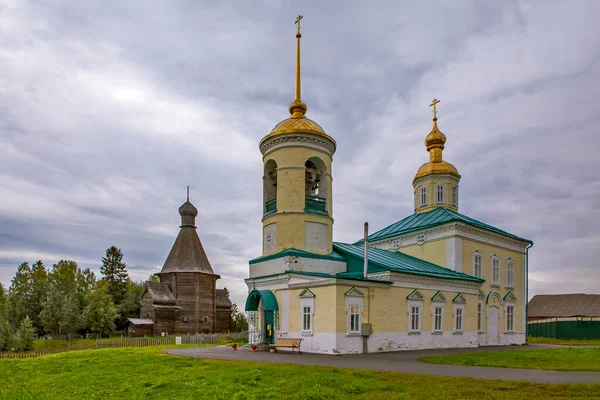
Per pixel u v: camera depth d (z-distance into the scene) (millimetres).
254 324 34375
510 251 47938
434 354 27891
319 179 36750
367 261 32688
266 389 15266
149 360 24078
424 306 33594
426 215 48562
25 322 60438
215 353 28125
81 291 81750
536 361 22734
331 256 34562
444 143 52938
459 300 36531
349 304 28562
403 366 20688
